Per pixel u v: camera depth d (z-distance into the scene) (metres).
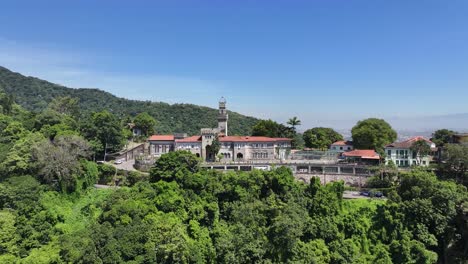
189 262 79.50
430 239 90.00
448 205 93.94
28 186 90.00
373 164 128.00
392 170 113.25
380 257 88.38
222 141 149.88
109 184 114.19
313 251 86.25
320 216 94.75
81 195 102.94
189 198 95.94
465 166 111.31
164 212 91.44
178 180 100.75
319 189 99.44
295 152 148.75
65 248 73.50
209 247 86.06
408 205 95.25
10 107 166.50
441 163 121.50
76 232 81.25
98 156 136.62
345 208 98.62
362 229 94.00
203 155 149.12
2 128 125.25
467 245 92.75
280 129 174.88
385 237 92.62
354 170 122.44
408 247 88.06
